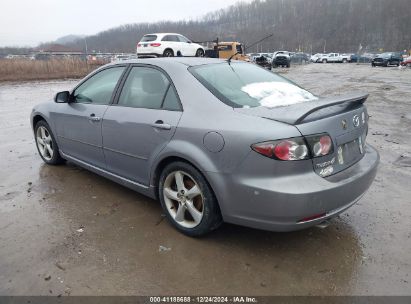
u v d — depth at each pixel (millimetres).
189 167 3070
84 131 4234
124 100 3811
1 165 5254
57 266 2865
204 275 2754
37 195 4172
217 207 3027
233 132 2775
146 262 2906
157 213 3729
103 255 3002
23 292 2586
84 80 4445
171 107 3303
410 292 2582
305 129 2650
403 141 6430
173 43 21391
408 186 4367
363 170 3047
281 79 3877
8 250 3082
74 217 3646
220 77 3420
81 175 4805
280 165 2615
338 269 2822
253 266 2857
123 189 4336
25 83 20594
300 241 3201
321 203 2656
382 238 3250
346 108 3100
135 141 3539
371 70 32344
